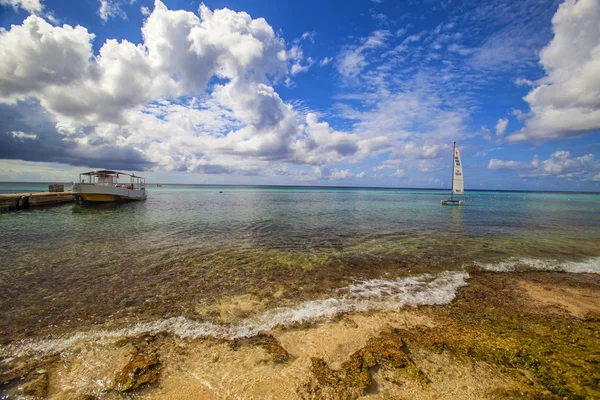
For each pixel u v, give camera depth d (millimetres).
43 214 23203
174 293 6750
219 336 4805
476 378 3693
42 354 4273
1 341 4637
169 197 54219
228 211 26453
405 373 3781
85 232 14602
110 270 8414
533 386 3539
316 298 6523
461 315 5668
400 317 5555
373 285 7434
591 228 17828
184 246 11609
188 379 3684
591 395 3361
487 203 49656
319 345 4484
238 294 6723
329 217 22219
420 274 8391
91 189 31547
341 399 3316
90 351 4355
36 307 5945
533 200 65000
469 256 10469
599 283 7727
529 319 5500
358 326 5156
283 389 3479
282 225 17609
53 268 8539
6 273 8047
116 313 5695
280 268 8812
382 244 12336
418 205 39094
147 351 4344
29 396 3379
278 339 4695
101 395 3400
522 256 10555
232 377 3717
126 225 17141
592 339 4699
